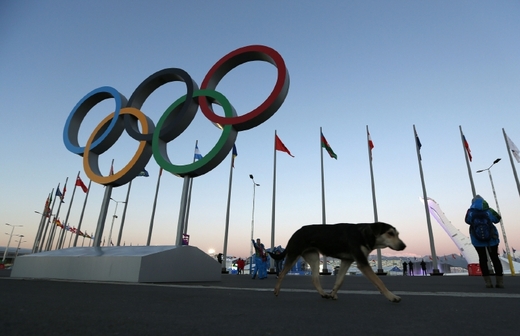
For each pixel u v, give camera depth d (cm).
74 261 912
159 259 852
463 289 643
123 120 1473
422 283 923
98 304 348
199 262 1012
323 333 215
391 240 397
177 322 248
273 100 1145
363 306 354
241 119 1163
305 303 380
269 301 398
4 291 483
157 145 1265
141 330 217
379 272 2217
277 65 1226
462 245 5781
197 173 1191
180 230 1126
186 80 1354
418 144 2611
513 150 2575
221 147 1151
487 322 258
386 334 213
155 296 444
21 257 1027
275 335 208
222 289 593
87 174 1389
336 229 439
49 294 447
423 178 2502
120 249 984
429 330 227
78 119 1606
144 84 1458
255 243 1444
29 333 202
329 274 2427
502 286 675
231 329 225
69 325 229
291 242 467
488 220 701
